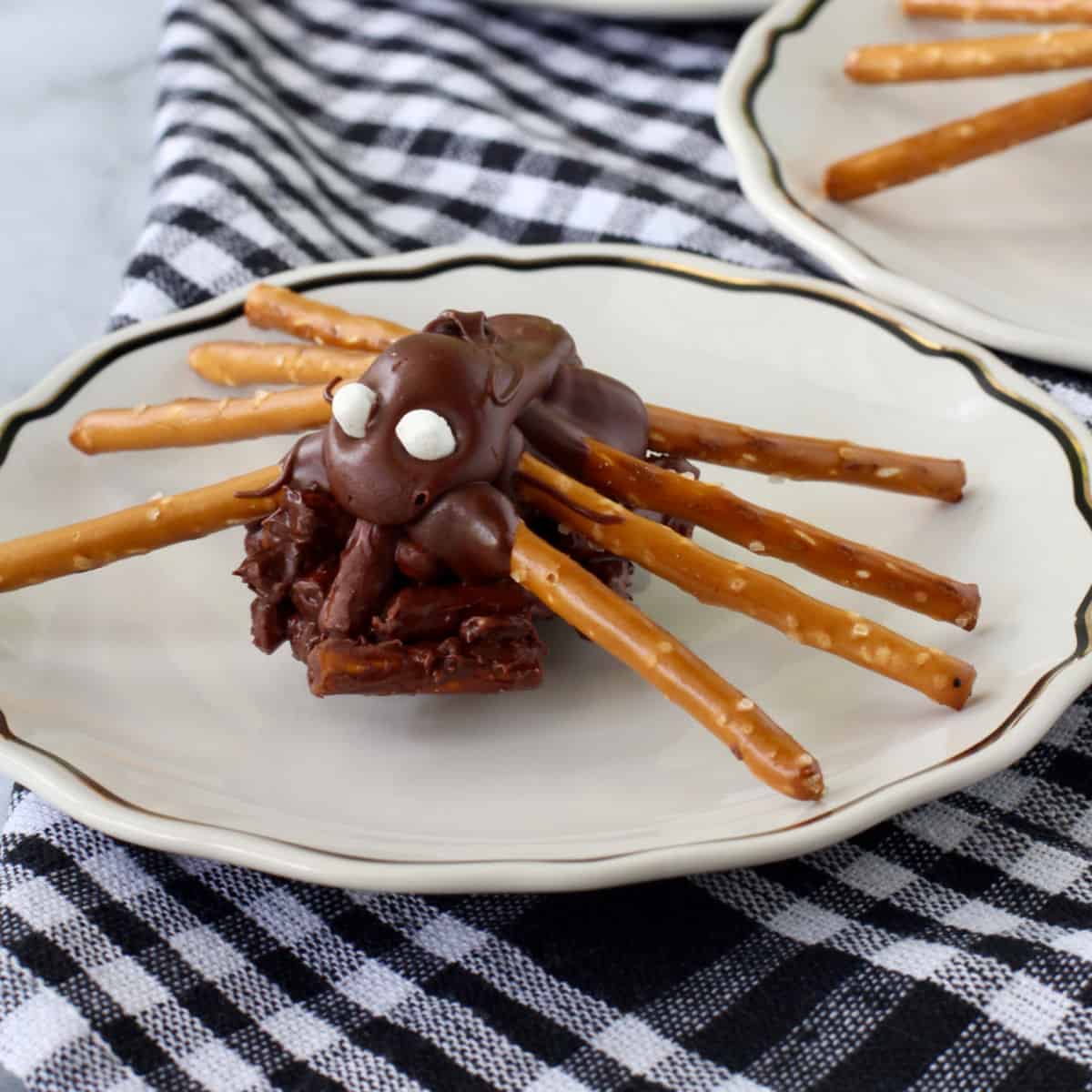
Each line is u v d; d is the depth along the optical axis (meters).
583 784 0.42
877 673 0.43
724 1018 0.39
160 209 0.55
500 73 0.61
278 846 0.40
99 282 0.60
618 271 0.51
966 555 0.46
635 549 0.43
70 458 0.48
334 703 0.44
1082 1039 0.39
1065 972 0.39
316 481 0.43
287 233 0.54
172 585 0.46
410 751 0.43
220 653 0.45
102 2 0.71
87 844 0.42
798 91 0.56
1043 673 0.42
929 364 0.49
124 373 0.49
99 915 0.41
